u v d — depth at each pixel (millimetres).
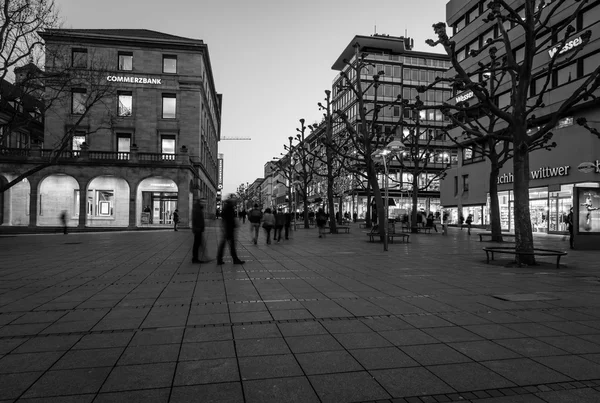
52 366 3828
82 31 42156
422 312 5996
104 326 5180
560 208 29391
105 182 36188
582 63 26938
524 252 11148
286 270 10438
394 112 64312
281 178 127625
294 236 26203
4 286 8039
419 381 3537
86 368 3779
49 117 40094
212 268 10750
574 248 17031
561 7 28281
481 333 4953
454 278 9258
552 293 7480
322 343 4543
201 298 6914
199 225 11898
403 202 65062
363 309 6160
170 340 4621
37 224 34875
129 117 41438
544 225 30984
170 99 42531
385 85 64562
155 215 37406
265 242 20578
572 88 27312
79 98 40625
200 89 42781
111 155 39906
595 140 26641
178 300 6746
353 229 37594
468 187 42312
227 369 3773
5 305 6367
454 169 44969
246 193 137250
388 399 3203
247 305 6398
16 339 4641
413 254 14906
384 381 3531
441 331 5027
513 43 33219
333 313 5910
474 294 7375
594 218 17062
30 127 46031
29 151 34844
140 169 36219
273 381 3516
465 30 40156
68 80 23547
